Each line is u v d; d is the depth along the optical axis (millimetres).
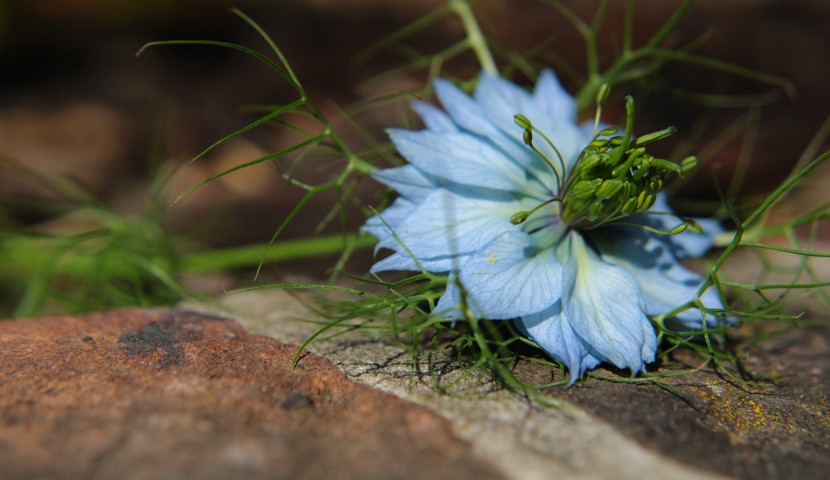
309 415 105
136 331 125
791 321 149
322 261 203
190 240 193
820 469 104
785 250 117
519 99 138
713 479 100
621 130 150
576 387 115
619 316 120
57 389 107
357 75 291
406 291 132
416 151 125
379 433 102
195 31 312
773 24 297
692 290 129
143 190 245
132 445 98
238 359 117
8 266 189
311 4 314
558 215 127
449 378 116
